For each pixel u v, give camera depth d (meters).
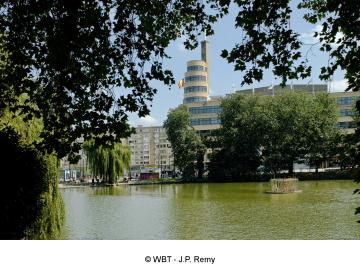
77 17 7.96
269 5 7.85
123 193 50.00
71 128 9.31
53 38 8.01
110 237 17.67
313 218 21.42
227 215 24.16
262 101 78.12
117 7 8.62
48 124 9.42
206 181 78.81
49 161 13.78
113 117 9.36
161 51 9.20
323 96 72.12
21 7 8.02
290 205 28.47
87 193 51.91
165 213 26.47
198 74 118.56
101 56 8.72
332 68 7.54
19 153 10.25
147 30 9.11
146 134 181.12
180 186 65.00
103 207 31.88
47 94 9.11
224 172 76.50
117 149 68.12
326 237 15.97
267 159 73.38
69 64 8.45
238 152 76.12
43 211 13.26
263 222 20.66
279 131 70.88
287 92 74.06
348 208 25.38
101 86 9.36
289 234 16.94
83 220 23.91
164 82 9.27
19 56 8.69
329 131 68.69
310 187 48.38
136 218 24.38
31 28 8.41
